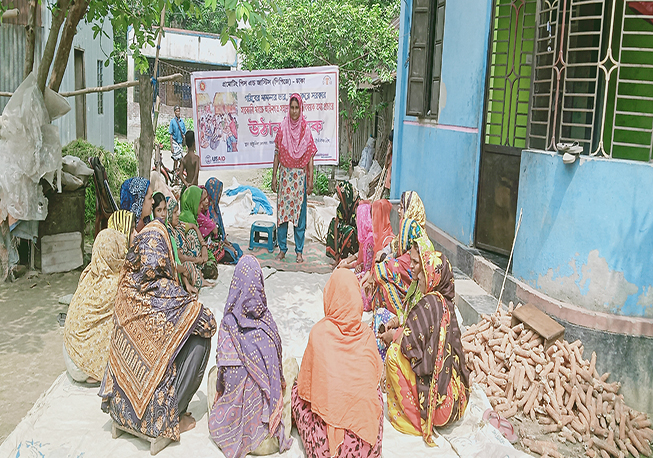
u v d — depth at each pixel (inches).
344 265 288.0
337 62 598.9
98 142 544.7
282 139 313.6
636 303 191.8
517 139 271.7
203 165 365.7
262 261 322.7
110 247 180.5
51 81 305.1
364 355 147.3
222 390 153.9
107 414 171.3
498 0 272.7
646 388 189.8
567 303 202.2
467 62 291.3
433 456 155.7
